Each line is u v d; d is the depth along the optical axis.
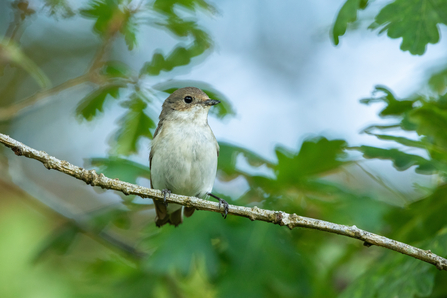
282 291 9.38
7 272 13.15
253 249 9.63
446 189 9.42
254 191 10.66
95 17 11.06
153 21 11.16
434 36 8.62
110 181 8.16
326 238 11.09
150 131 11.20
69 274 12.90
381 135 9.55
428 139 10.01
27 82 17.70
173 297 10.88
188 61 11.20
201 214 10.06
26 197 11.58
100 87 11.16
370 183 13.41
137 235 13.61
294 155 10.15
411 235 9.72
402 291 8.20
